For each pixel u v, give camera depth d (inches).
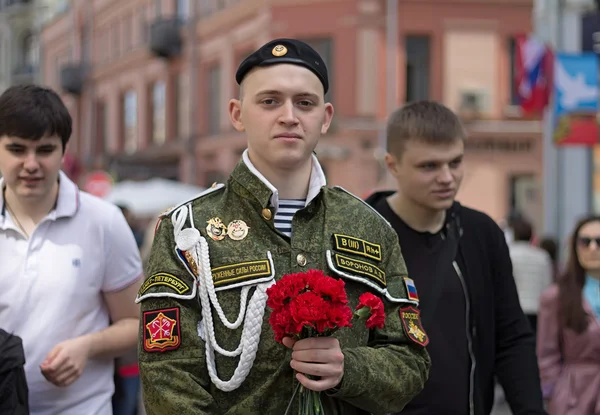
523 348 118.9
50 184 112.6
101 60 1120.8
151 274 79.2
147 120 996.6
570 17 542.6
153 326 76.9
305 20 725.9
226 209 81.4
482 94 729.6
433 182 116.3
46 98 111.1
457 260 117.6
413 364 81.3
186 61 908.0
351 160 711.1
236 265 77.9
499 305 120.7
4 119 107.7
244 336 76.1
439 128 115.6
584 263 162.1
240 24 807.1
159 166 959.6
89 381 115.8
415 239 118.9
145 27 997.2
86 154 1143.6
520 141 737.6
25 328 112.0
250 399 75.7
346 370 74.6
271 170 81.8
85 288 115.3
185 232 79.1
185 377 74.6
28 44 1366.9
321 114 81.7
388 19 715.4
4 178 111.3
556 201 574.6
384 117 715.4
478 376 115.9
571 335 157.4
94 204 119.0
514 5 730.2
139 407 259.6
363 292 81.3
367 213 85.4
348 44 711.1
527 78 460.4
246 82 81.7
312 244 81.1
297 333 71.9
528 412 115.0
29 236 114.1
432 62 724.0
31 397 111.7
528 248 262.5
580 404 154.6
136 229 422.3
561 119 454.9
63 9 1251.8
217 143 851.4
